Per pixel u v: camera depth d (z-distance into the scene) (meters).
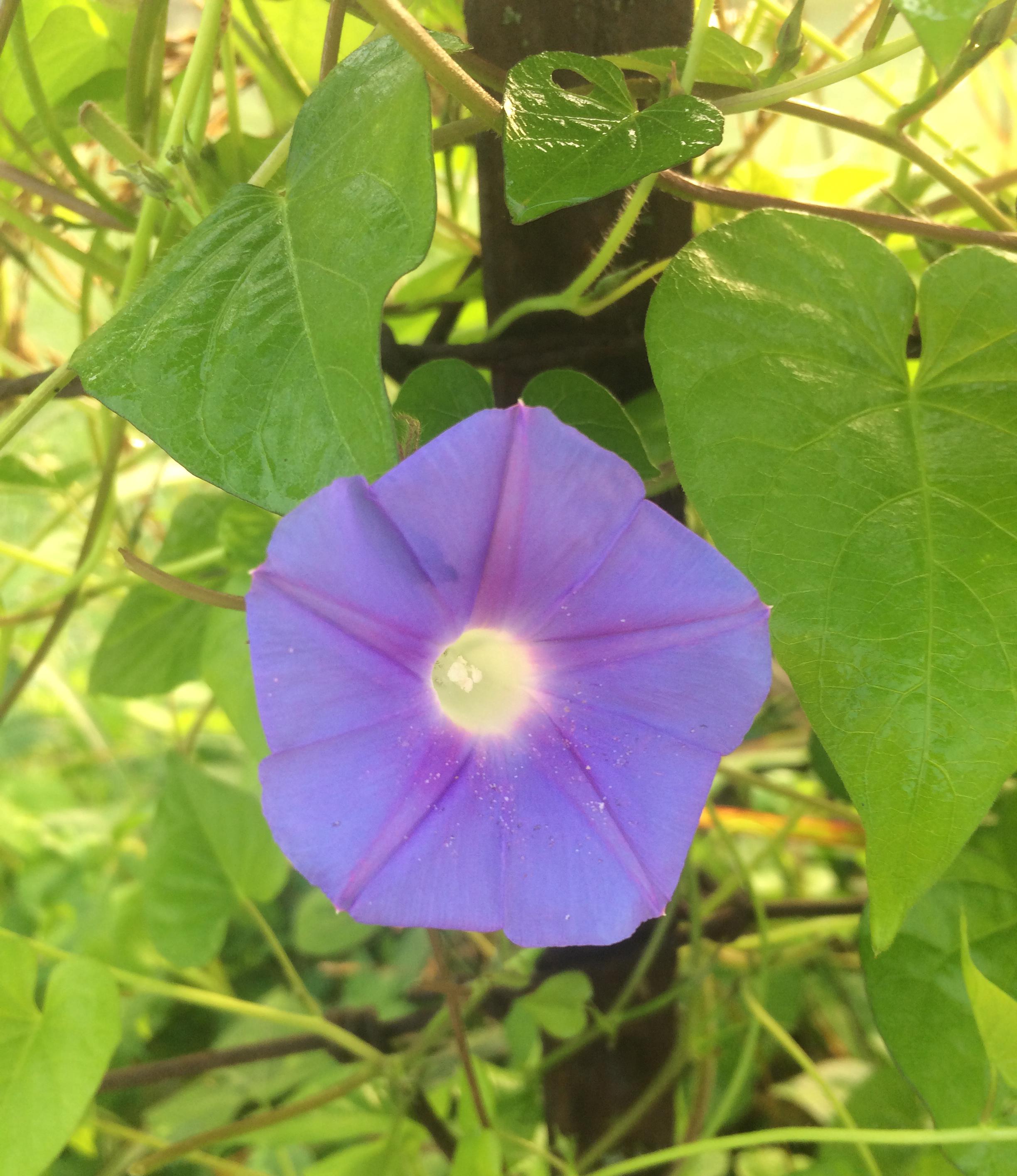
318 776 0.12
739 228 0.16
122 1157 0.30
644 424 0.19
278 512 0.12
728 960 0.30
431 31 0.15
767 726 0.31
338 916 0.32
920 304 0.16
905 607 0.14
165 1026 0.35
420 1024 0.26
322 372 0.12
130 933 0.34
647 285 0.19
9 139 0.25
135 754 0.49
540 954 0.23
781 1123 0.29
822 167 0.30
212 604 0.17
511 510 0.12
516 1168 0.25
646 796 0.14
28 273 0.27
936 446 0.15
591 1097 0.25
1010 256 0.16
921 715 0.13
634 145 0.13
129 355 0.13
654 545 0.13
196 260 0.14
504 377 0.20
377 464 0.12
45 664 0.44
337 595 0.12
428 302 0.24
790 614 0.14
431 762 0.14
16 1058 0.18
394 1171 0.23
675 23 0.18
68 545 0.35
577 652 0.14
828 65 0.27
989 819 0.21
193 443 0.12
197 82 0.18
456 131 0.17
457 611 0.13
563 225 0.19
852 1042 0.31
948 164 0.26
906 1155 0.23
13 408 0.29
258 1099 0.29
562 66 0.14
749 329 0.15
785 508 0.14
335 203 0.13
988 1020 0.16
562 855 0.14
